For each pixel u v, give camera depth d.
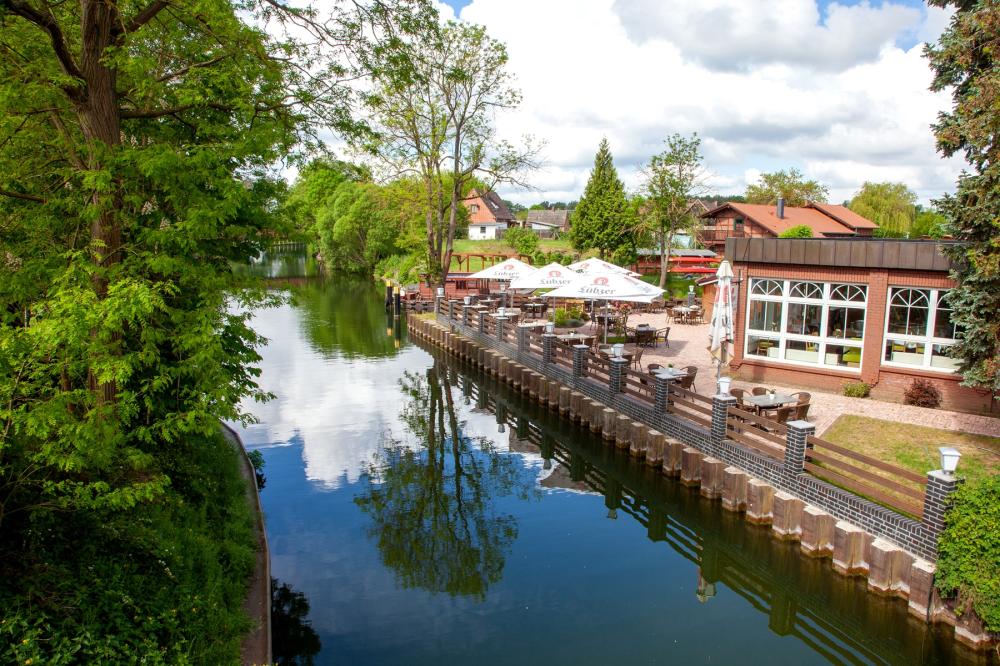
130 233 8.17
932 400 14.95
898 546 8.91
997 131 10.76
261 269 64.88
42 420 5.48
